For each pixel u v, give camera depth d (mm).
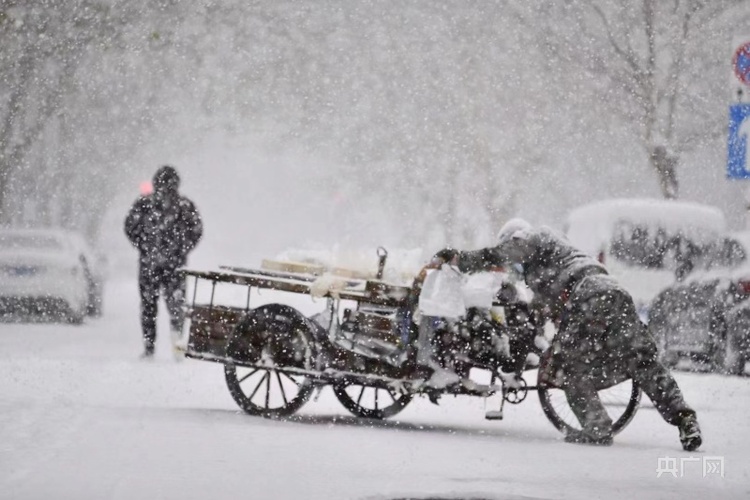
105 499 19188
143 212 47250
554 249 30734
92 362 44156
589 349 29844
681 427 28812
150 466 22281
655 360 29625
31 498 18984
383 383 30734
